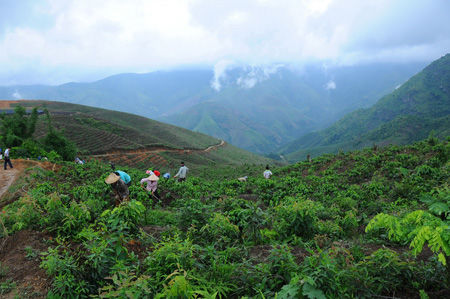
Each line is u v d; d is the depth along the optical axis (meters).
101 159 53.31
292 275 3.77
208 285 3.87
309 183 18.22
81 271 4.07
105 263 4.26
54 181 14.30
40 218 6.35
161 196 13.13
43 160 22.92
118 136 74.69
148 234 6.25
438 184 12.30
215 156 103.62
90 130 70.81
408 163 18.06
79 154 50.66
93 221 6.55
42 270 4.47
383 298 3.70
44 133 56.62
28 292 3.97
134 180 16.11
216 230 6.03
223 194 15.25
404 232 4.11
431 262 4.44
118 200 8.07
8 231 5.91
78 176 16.61
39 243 5.46
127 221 5.16
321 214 8.72
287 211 6.73
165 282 3.91
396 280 3.94
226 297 3.96
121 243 4.69
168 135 116.12
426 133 168.50
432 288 3.96
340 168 22.14
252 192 16.23
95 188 11.16
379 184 14.43
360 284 3.67
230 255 4.95
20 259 4.86
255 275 4.15
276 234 6.35
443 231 3.38
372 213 10.29
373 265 4.25
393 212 8.99
